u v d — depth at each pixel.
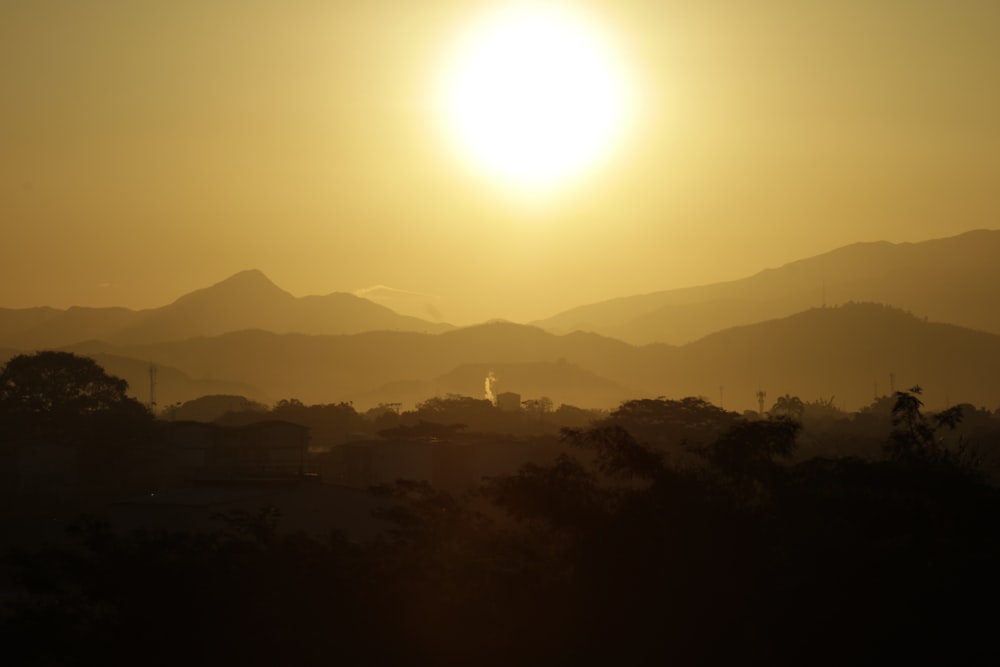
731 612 61.00
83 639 66.12
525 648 62.56
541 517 67.94
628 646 61.84
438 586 64.62
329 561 67.12
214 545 77.31
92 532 75.75
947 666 58.38
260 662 63.31
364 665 62.84
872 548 61.75
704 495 64.69
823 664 59.72
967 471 71.50
